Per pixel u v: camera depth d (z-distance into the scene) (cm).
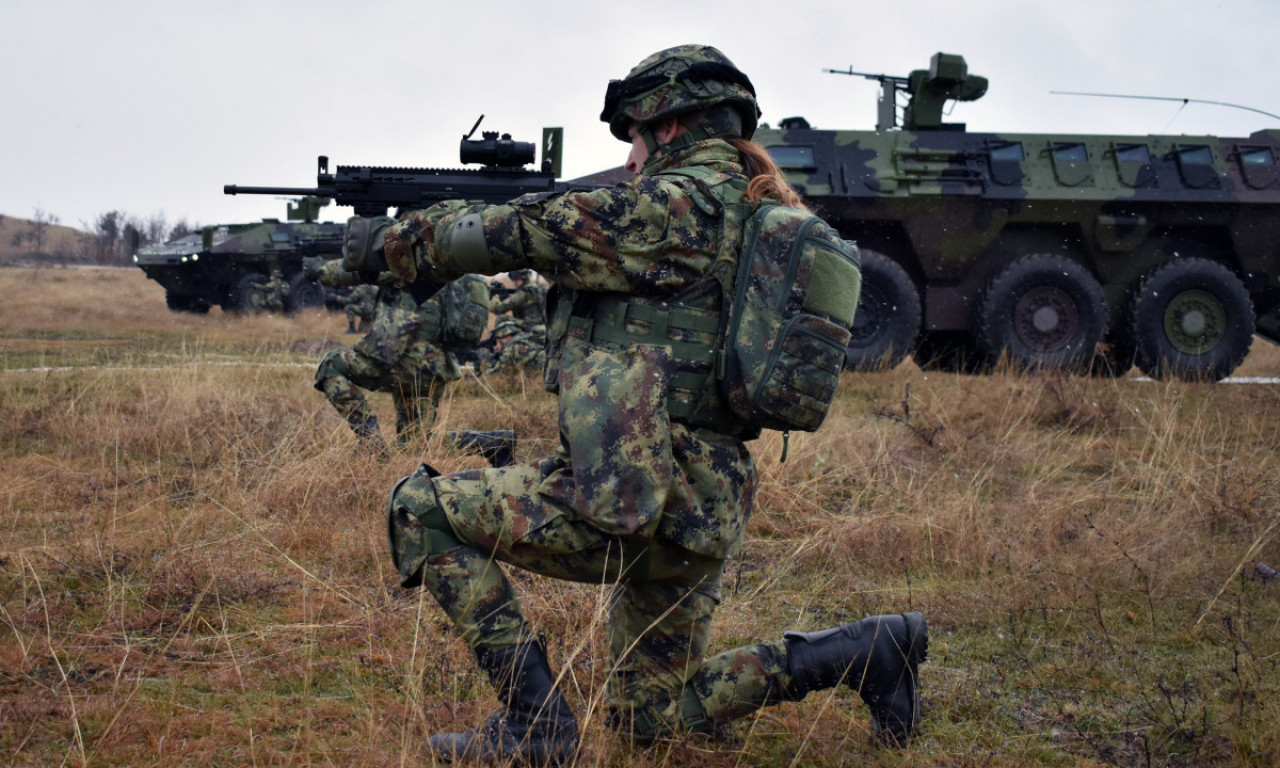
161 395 685
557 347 226
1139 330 1168
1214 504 486
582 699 270
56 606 338
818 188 1125
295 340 1527
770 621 361
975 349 1255
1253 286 1235
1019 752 267
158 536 412
